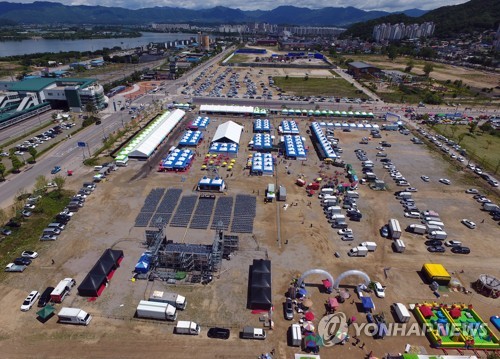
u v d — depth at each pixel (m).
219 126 145.00
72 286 61.66
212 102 189.00
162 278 63.97
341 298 60.28
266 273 63.19
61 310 54.97
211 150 121.12
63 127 143.88
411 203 92.06
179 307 57.16
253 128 148.38
